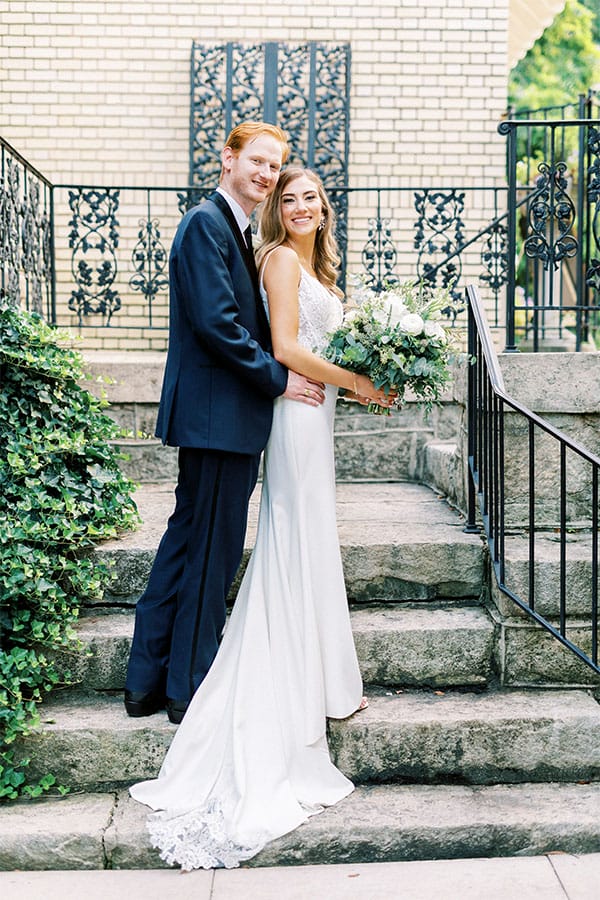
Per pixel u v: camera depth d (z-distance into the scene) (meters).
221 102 6.77
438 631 3.22
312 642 2.89
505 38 6.86
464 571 3.45
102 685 3.18
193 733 2.85
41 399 3.43
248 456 2.90
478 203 6.91
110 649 3.16
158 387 4.67
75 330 6.80
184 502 3.07
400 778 2.97
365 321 2.95
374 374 2.95
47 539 3.15
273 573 2.96
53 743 2.91
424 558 3.44
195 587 2.92
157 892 2.55
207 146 6.83
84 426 3.61
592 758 2.99
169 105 6.80
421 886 2.58
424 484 4.71
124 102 6.78
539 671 3.23
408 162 6.91
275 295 2.94
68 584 3.31
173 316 2.97
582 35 14.29
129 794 2.89
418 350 2.95
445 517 3.89
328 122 6.86
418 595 3.47
